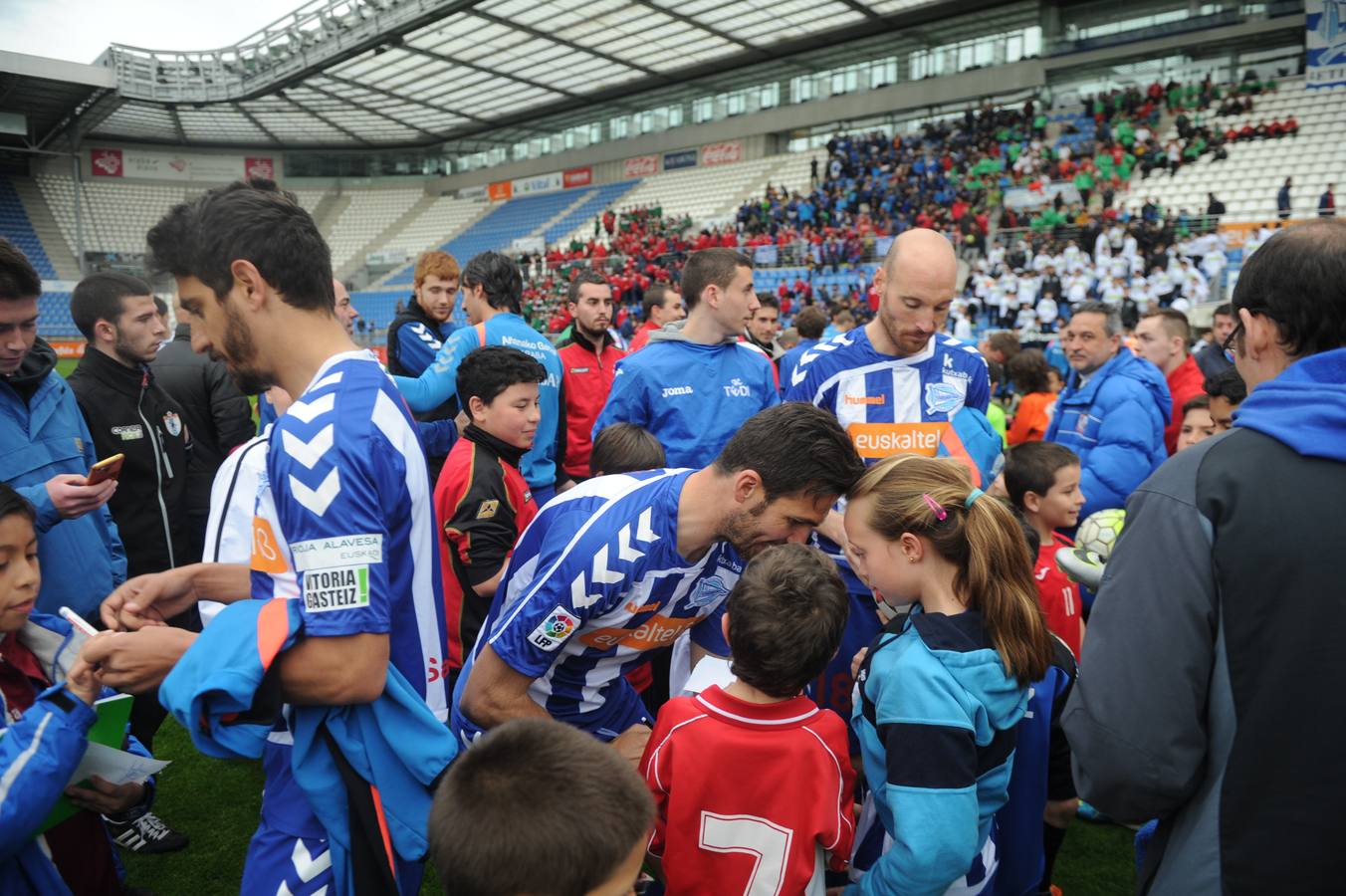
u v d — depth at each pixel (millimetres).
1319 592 1098
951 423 2578
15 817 1270
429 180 39281
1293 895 1100
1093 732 1272
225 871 2578
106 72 24453
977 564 1565
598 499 1586
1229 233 15367
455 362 3584
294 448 1265
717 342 3146
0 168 33594
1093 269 15266
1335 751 1081
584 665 1725
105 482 1935
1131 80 21281
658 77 26656
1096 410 3709
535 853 1001
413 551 1438
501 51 23562
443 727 1422
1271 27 19016
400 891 1419
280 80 24422
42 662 1645
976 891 1664
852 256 19609
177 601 1479
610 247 27000
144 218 35469
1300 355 1250
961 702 1490
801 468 1414
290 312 1384
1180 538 1226
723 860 1527
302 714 1343
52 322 29812
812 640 1469
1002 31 22688
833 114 25953
